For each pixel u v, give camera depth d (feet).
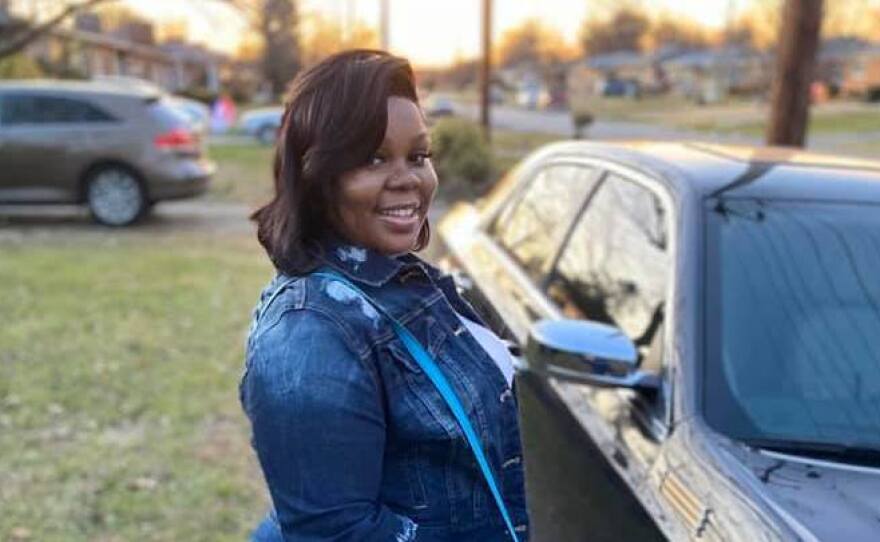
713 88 202.69
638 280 8.93
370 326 4.29
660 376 7.52
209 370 17.28
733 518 5.77
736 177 9.23
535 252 11.78
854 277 8.02
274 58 149.89
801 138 22.06
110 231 35.22
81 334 19.29
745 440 6.74
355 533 4.06
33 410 14.94
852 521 5.62
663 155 10.40
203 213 40.86
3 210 39.75
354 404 4.13
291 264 4.48
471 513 4.43
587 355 7.50
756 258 8.16
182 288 24.04
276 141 4.71
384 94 4.37
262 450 4.22
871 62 209.97
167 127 36.45
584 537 7.12
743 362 7.37
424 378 4.36
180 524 11.61
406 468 4.35
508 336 7.30
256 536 5.09
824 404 7.09
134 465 13.15
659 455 6.79
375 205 4.44
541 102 200.03
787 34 21.77
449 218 16.01
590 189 11.24
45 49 97.66
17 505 11.85
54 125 35.68
